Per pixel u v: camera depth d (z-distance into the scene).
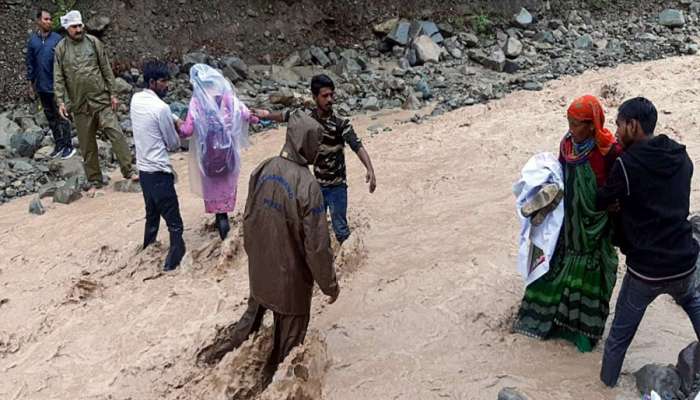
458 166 8.34
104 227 7.34
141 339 5.30
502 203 7.07
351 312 5.28
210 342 5.09
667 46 13.50
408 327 4.96
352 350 4.73
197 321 5.47
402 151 9.07
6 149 9.41
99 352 5.21
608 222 4.18
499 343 4.68
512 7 14.84
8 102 10.83
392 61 13.09
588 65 12.63
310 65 12.88
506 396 3.92
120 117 10.55
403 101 11.52
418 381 4.34
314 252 4.14
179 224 6.27
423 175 8.15
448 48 13.37
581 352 4.51
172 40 12.44
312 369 4.43
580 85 11.34
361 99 11.60
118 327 5.50
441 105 11.09
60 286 6.18
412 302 5.29
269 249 4.26
